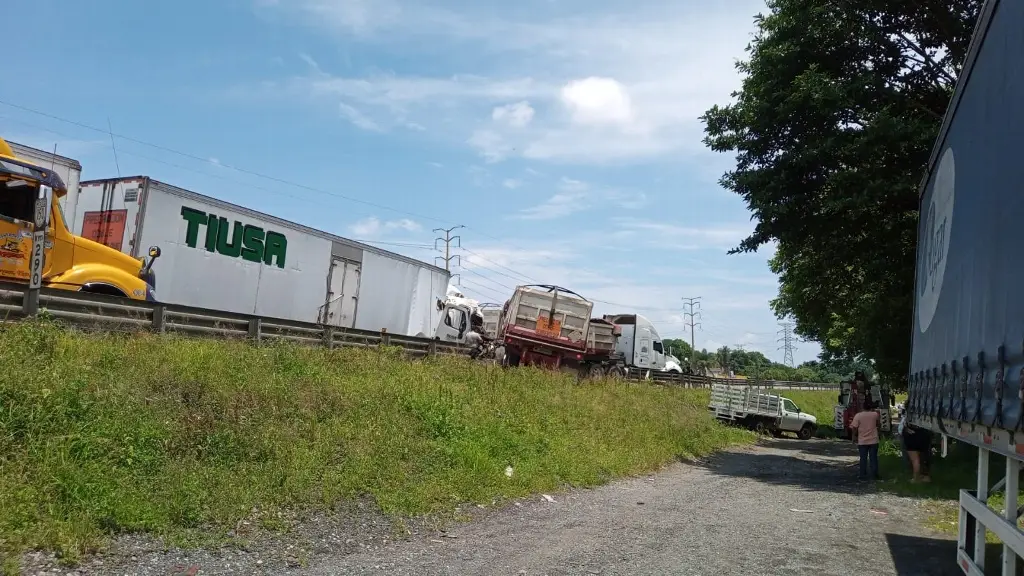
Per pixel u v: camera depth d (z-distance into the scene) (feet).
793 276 81.82
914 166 51.26
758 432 98.73
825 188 54.19
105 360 29.91
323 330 52.95
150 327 39.37
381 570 19.81
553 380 64.44
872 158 51.01
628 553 23.26
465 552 22.40
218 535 20.54
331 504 24.90
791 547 25.26
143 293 42.22
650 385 96.48
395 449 31.71
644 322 133.59
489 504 29.68
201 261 56.75
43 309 32.19
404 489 27.99
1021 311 12.71
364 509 25.55
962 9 53.57
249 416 29.12
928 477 45.32
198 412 27.66
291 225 65.77
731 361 372.79
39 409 22.48
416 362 55.21
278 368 38.42
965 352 17.25
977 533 18.26
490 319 113.70
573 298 80.64
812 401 154.10
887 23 56.70
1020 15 14.17
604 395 66.03
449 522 26.18
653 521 29.07
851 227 55.77
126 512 19.86
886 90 52.54
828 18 55.52
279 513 23.24
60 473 20.07
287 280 65.41
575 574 20.53
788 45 55.88
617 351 130.52
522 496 32.09
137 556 18.42
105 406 24.91
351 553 21.21
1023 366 12.30
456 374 54.65
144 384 28.35
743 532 27.61
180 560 18.67
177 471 23.07
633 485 39.70
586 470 39.37
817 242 59.21
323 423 31.94
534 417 47.78
